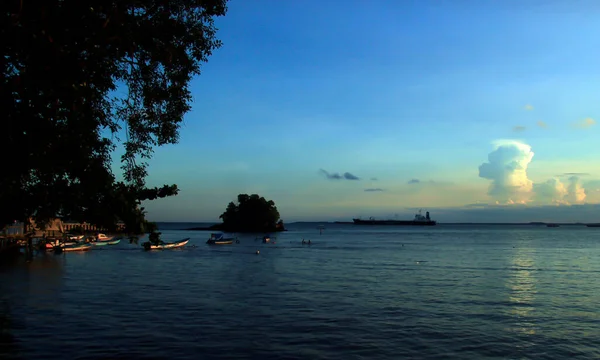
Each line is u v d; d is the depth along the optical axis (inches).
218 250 3464.6
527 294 1326.3
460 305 1144.2
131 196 401.4
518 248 3791.8
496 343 813.9
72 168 362.0
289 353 746.2
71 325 917.2
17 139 311.4
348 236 6707.7
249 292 1337.4
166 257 2773.1
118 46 362.0
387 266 2192.4
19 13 289.0
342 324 934.4
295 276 1764.3
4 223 387.9
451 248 3764.8
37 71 309.0
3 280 1636.3
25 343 790.5
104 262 2409.0
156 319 970.7
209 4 420.5
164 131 448.8
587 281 1640.0
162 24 381.4
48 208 376.8
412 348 779.4
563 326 935.7
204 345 784.3
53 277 1726.1
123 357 720.3
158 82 435.5
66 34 312.5
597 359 736.3
